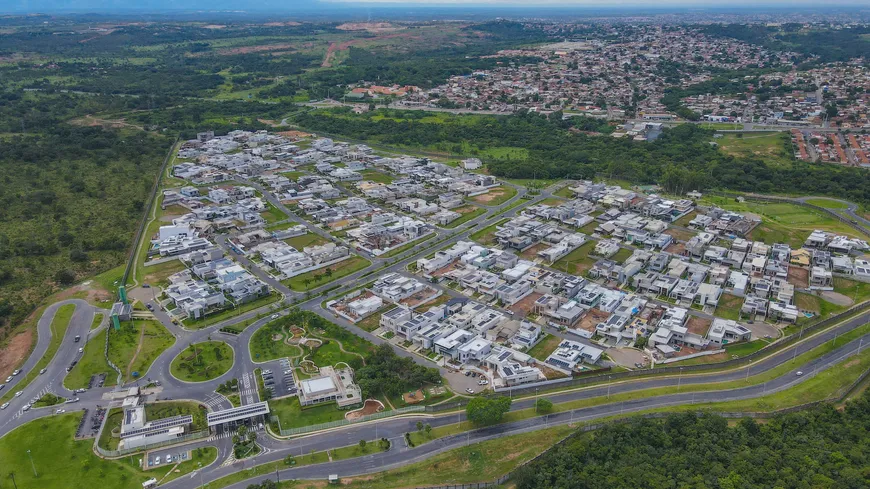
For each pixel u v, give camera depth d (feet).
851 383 641.40
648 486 483.51
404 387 640.58
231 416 579.89
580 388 645.51
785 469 490.49
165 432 565.53
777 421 565.53
